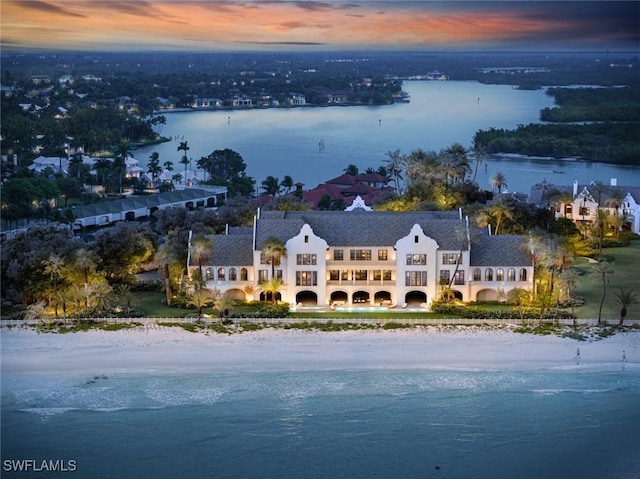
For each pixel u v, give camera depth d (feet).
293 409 322.14
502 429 309.01
